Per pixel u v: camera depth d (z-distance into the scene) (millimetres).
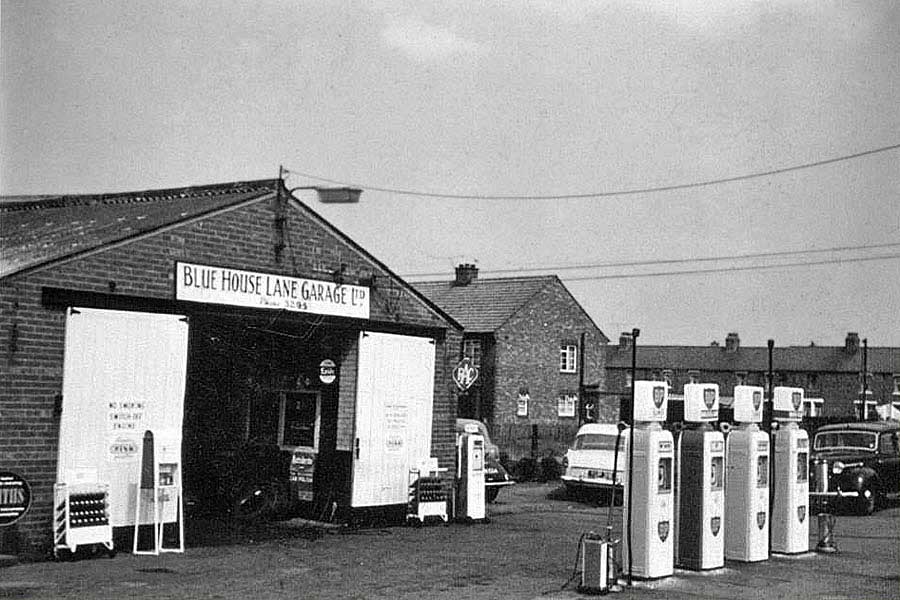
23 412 12109
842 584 12234
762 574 12859
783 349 64500
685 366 65000
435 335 17844
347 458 16484
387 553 13820
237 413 17766
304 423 17406
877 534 18281
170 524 13859
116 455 12992
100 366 12883
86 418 12703
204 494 17062
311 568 12312
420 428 17484
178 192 17094
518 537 16172
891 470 23672
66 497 12227
